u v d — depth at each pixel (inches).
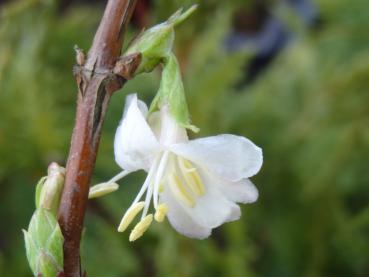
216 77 6.2
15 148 6.1
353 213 7.3
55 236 2.8
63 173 2.8
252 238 7.1
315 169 6.7
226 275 6.5
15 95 6.0
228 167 2.8
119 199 6.4
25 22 5.9
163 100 2.9
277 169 6.9
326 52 7.2
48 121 6.0
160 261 6.2
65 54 6.4
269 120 7.0
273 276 7.1
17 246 6.6
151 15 5.5
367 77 6.4
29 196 6.6
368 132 6.7
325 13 7.1
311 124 6.8
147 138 2.8
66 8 7.3
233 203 3.0
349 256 7.1
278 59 7.6
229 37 8.8
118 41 2.8
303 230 6.9
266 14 8.8
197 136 6.2
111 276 6.4
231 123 6.9
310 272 7.0
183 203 3.0
